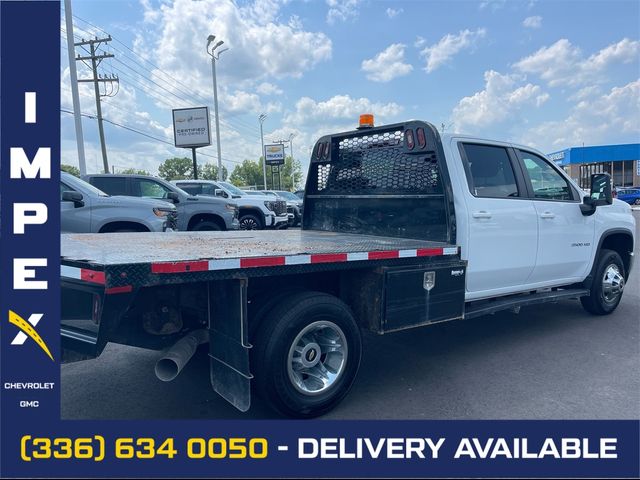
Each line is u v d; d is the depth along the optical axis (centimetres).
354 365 352
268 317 317
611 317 611
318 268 325
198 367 438
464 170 444
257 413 346
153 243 404
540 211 499
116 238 466
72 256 290
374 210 504
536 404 361
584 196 566
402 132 471
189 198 1132
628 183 4588
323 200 576
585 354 471
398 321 363
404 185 471
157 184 1102
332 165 564
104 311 255
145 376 415
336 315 337
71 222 781
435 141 431
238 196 1519
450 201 423
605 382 402
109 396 373
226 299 313
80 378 409
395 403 362
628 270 637
